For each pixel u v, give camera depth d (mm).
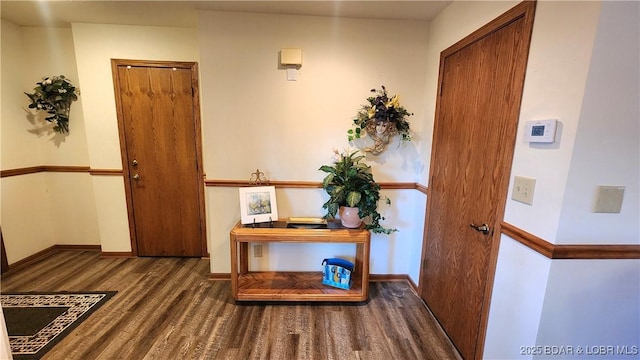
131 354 1731
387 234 2598
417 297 2416
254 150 2412
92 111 2732
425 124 2371
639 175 1085
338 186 2195
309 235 2141
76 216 3082
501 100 1432
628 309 1198
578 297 1171
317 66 2314
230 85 2307
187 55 2684
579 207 1094
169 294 2363
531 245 1221
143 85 2711
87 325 1972
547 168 1153
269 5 2084
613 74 1005
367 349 1822
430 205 2252
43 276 2611
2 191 2619
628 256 1139
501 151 1428
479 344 1604
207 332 1930
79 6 2199
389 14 2182
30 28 2727
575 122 1033
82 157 2973
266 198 2344
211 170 2424
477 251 1634
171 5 2137
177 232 3008
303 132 2404
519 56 1301
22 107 2766
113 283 2520
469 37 1726
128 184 2873
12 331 1896
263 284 2369
